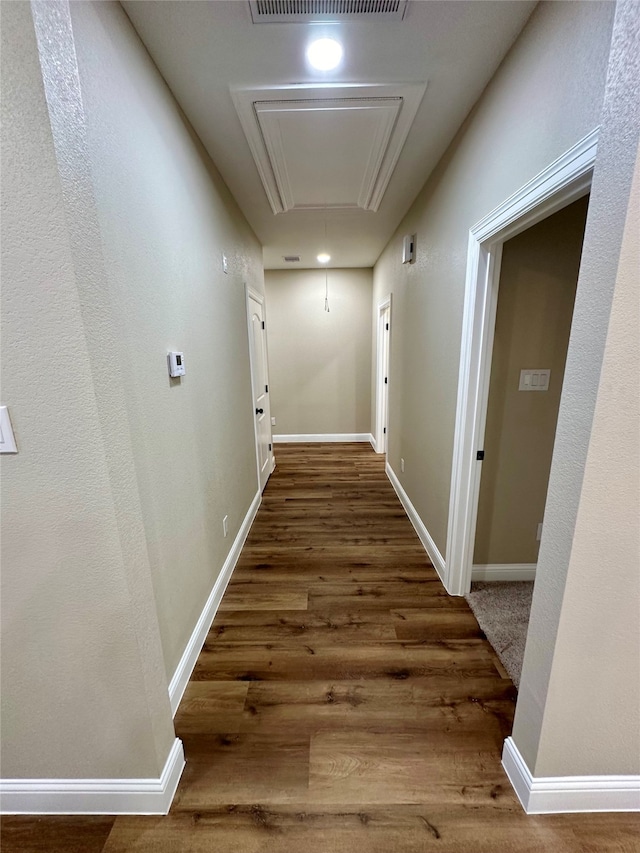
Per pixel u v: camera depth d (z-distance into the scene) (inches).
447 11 45.6
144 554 39.4
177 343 58.7
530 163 47.7
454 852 38.8
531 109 47.0
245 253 114.1
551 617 37.6
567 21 39.6
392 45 50.7
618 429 32.1
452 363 77.4
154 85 51.9
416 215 102.1
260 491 133.6
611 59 28.2
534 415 76.4
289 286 198.7
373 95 60.2
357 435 213.8
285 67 53.9
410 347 113.3
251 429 119.3
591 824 40.9
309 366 207.5
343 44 50.3
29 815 42.6
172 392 56.2
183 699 57.0
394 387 140.3
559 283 70.5
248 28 47.3
